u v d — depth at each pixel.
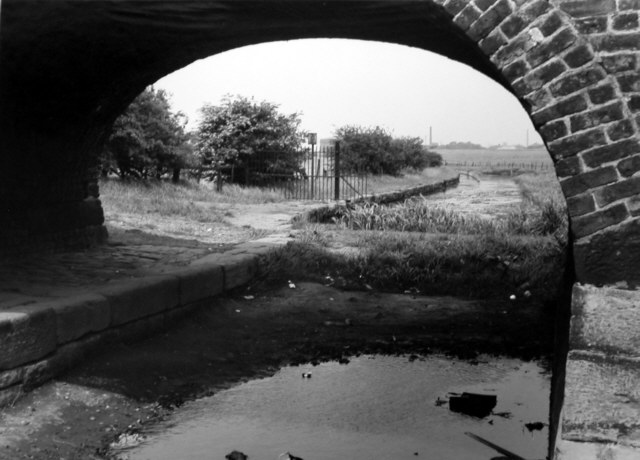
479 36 5.16
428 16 5.71
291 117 25.56
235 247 10.78
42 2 6.49
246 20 6.60
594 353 4.75
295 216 16.08
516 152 168.12
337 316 9.13
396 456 5.46
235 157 24.19
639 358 4.69
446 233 13.27
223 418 6.17
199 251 10.28
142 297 7.46
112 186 17.77
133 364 6.88
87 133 9.60
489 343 8.28
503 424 6.12
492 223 14.18
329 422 6.11
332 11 6.09
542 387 7.03
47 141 8.96
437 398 6.70
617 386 4.54
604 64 5.00
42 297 6.69
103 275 8.13
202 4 6.30
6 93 7.90
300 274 10.41
